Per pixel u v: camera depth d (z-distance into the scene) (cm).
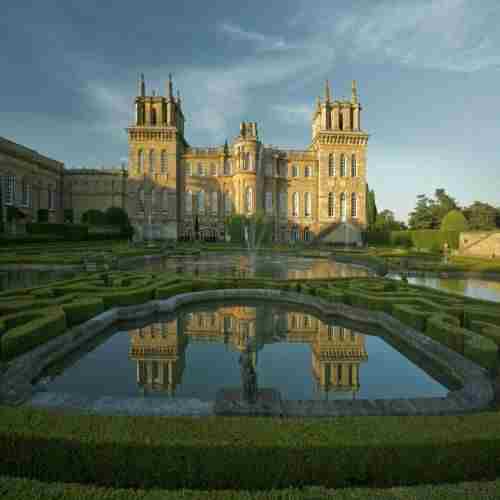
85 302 1230
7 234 4531
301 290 1723
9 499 325
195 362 948
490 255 4169
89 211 6838
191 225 6819
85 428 430
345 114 6662
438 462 414
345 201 6738
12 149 5859
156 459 407
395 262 3159
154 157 6500
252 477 408
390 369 933
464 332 943
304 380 852
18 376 741
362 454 410
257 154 6347
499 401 696
